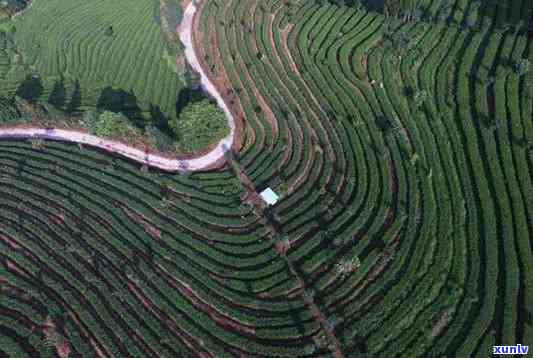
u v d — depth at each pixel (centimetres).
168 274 6581
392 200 6675
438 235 6175
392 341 5494
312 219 6750
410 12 8575
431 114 7375
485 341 5272
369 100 7844
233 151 8000
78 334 6100
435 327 5525
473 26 8275
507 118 6975
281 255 6481
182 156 8112
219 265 6556
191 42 9894
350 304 5828
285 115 8119
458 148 6919
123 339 6009
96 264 6800
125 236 7075
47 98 9944
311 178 7181
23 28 12081
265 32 9388
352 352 5494
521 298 5528
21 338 6162
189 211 7206
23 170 8331
